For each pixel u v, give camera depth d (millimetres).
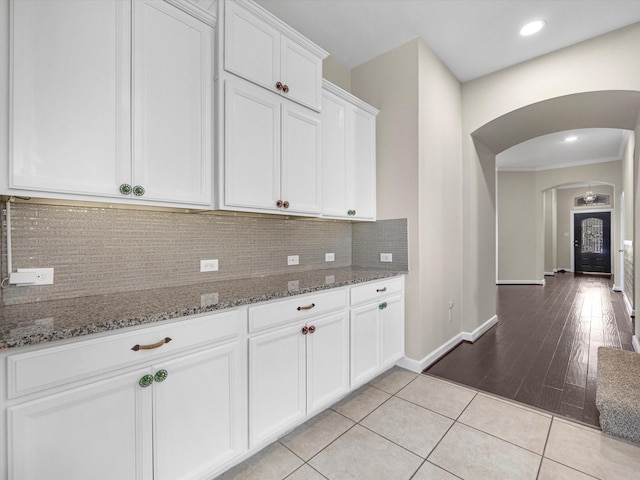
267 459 1545
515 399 2115
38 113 1105
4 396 880
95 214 1496
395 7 2225
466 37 2557
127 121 1307
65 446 982
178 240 1798
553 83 2725
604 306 4840
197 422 1296
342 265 2918
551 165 6871
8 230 1268
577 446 1631
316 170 2129
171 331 1215
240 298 1454
